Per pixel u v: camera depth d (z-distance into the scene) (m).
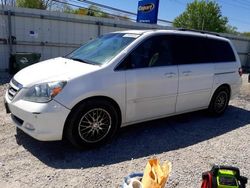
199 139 4.77
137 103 4.42
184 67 5.03
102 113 4.05
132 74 4.28
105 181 3.29
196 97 5.39
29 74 4.09
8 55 11.04
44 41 11.83
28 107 3.67
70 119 3.77
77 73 3.87
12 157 3.74
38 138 3.69
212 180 2.45
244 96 8.82
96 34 13.36
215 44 5.84
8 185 3.13
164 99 4.78
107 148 4.16
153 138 4.66
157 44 4.73
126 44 4.46
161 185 2.44
